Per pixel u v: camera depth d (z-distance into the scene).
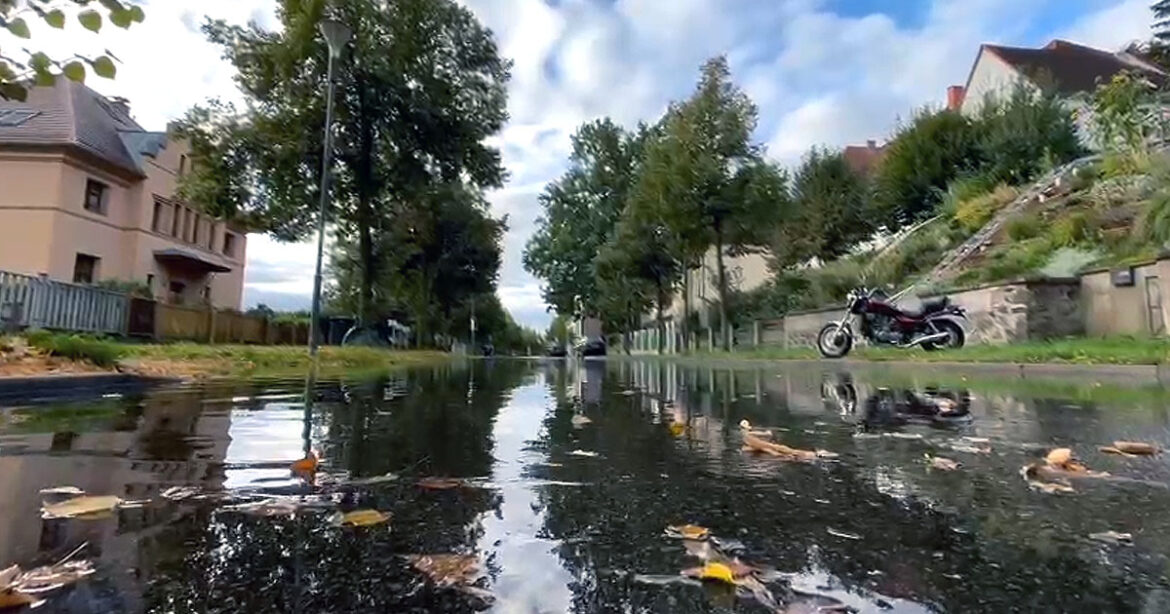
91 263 23.05
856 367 10.09
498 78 21.33
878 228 22.88
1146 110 12.96
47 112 22.38
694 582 1.15
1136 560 1.27
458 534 1.42
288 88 17.55
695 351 24.38
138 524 1.44
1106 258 10.50
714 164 18.56
